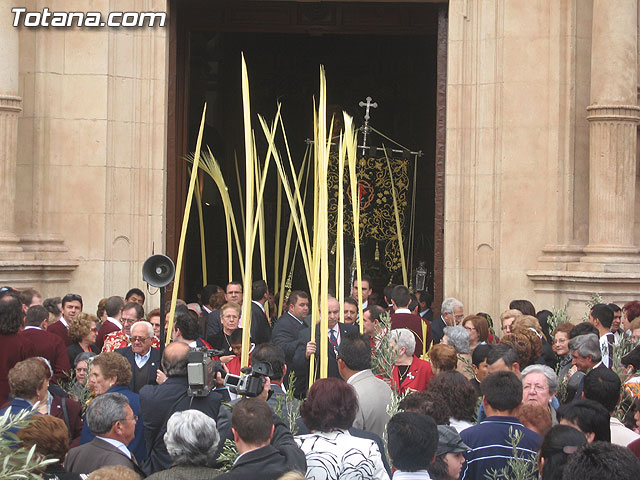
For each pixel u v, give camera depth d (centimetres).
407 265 2072
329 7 1733
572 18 1492
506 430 620
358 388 714
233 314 1083
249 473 534
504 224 1522
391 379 817
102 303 1255
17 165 1505
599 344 832
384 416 708
